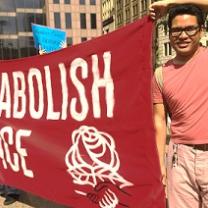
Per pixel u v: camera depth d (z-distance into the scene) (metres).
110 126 3.86
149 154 3.52
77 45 4.09
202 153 2.90
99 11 78.44
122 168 3.78
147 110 3.49
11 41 76.06
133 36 3.52
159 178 3.44
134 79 3.56
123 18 73.38
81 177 4.23
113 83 3.76
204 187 2.94
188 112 2.90
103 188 4.03
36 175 4.74
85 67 4.02
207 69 2.86
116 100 3.77
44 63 4.47
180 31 2.85
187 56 2.90
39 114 4.62
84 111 4.11
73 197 4.34
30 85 4.71
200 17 2.86
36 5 77.06
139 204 3.67
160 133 3.16
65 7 76.69
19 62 4.78
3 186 5.85
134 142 3.65
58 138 4.45
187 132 2.92
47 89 4.51
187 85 2.89
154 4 3.16
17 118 4.91
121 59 3.66
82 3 77.62
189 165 2.95
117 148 3.83
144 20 3.39
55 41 8.22
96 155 4.04
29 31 76.56
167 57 44.97
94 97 3.98
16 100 4.91
